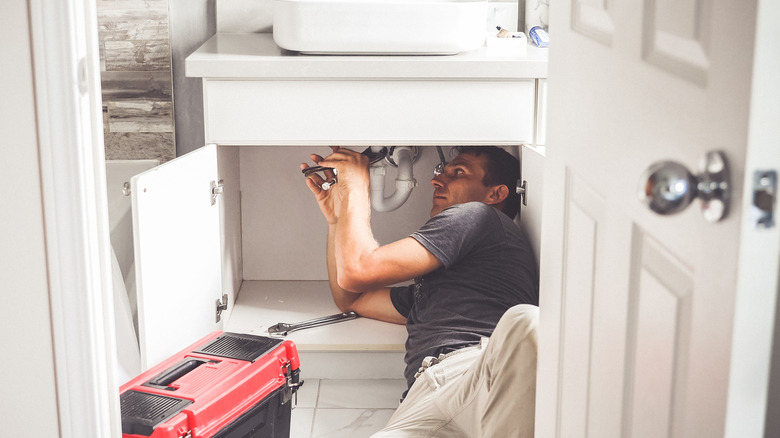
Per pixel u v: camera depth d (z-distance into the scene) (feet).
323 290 9.25
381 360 7.93
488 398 4.98
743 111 2.16
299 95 7.34
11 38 4.10
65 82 4.15
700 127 2.42
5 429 4.50
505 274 7.09
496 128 7.49
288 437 6.50
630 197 3.02
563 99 3.95
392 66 7.21
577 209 3.74
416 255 7.09
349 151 7.86
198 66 7.20
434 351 6.63
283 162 9.27
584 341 3.65
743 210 2.16
